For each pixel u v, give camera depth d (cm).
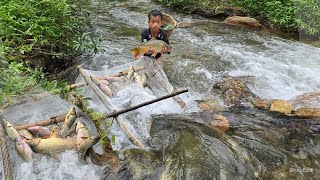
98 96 436
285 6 810
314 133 388
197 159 328
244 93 486
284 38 762
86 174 314
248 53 670
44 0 561
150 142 366
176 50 668
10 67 402
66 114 364
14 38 504
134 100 445
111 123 369
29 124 353
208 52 667
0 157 310
